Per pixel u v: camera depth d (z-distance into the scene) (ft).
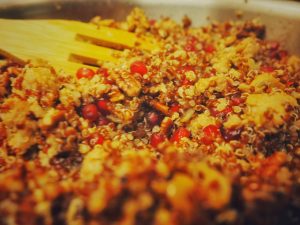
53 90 0.39
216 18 0.51
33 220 0.28
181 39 0.49
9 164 0.35
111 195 0.27
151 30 0.49
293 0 0.51
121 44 0.46
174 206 0.26
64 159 0.35
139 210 0.26
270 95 0.39
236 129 0.37
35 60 0.42
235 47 0.46
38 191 0.28
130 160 0.29
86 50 0.44
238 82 0.41
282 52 0.48
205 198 0.26
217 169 0.30
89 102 0.39
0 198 0.28
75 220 0.27
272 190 0.29
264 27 0.49
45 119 0.36
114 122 0.39
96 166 0.31
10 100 0.38
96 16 0.49
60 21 0.46
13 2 0.45
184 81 0.41
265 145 0.36
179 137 0.38
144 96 0.40
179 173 0.27
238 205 0.28
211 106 0.40
